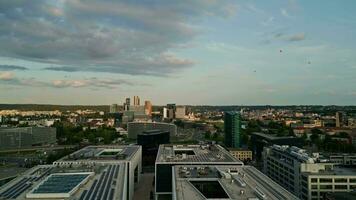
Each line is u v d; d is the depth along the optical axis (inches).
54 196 7790.4
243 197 7760.8
